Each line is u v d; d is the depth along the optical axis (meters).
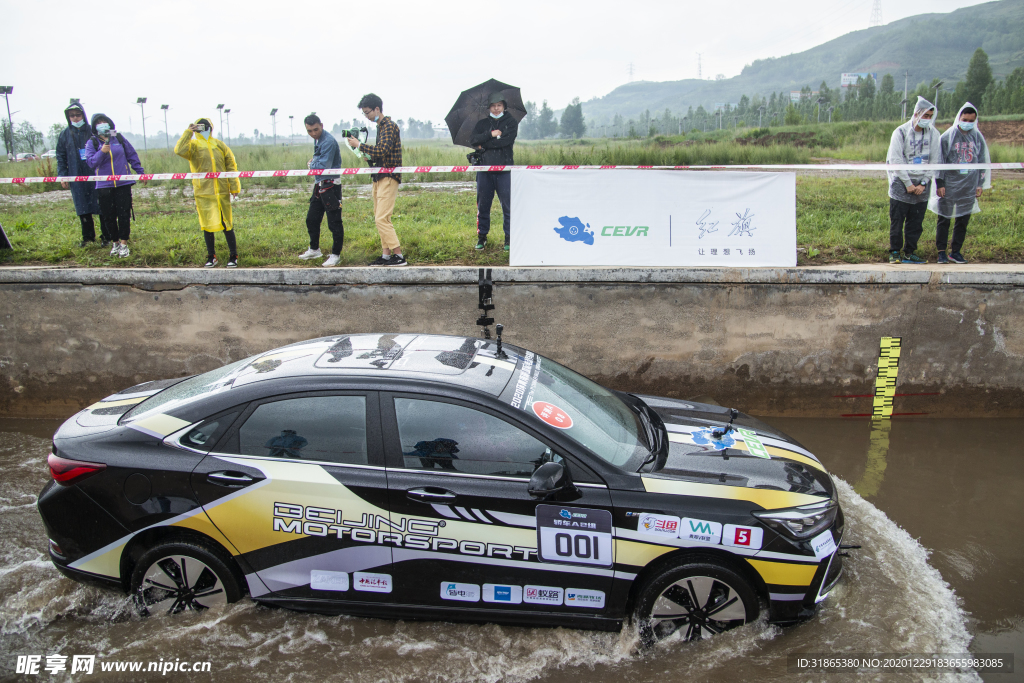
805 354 6.84
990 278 6.59
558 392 3.93
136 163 8.17
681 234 7.09
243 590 3.61
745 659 3.37
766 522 3.32
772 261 7.09
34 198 13.27
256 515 3.42
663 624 3.46
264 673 3.28
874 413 6.95
